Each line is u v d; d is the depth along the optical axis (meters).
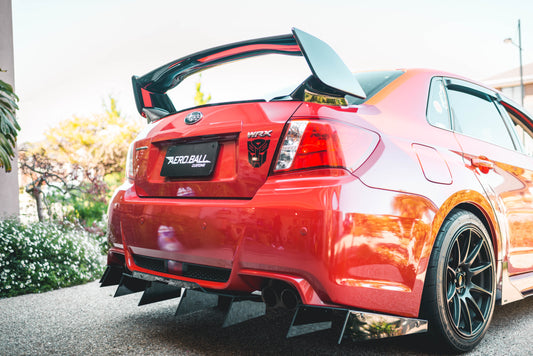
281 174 1.59
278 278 1.50
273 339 2.06
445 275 1.80
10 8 5.20
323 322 1.55
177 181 1.90
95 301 2.98
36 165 7.32
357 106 1.80
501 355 1.89
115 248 2.13
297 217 1.48
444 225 1.84
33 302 2.96
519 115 3.03
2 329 2.29
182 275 1.80
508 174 2.37
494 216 2.16
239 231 1.58
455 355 1.89
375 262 1.55
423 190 1.75
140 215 1.93
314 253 1.45
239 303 1.66
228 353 1.87
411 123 1.96
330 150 1.54
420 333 1.84
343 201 1.48
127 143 9.24
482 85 2.71
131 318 2.50
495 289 2.13
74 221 6.40
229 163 1.75
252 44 1.94
